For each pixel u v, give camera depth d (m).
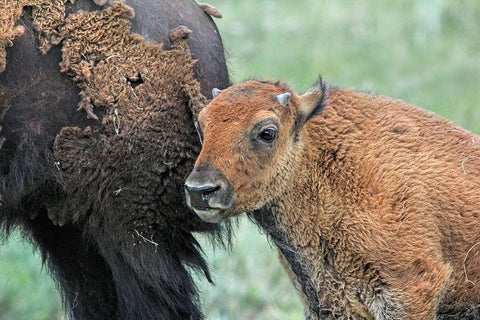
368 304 17.66
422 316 17.28
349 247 17.59
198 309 20.16
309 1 43.53
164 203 19.34
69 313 21.22
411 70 38.00
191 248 19.92
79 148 18.91
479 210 17.83
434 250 17.47
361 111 18.28
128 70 18.98
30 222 20.03
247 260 27.25
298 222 17.86
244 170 16.92
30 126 18.78
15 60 18.66
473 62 38.31
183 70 19.23
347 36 40.19
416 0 41.53
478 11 40.78
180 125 19.19
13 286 26.91
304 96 17.72
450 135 18.33
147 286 19.61
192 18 19.91
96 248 20.20
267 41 40.22
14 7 18.66
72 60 18.81
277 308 25.98
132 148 19.02
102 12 18.95
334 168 17.78
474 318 18.36
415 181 17.62
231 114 16.97
